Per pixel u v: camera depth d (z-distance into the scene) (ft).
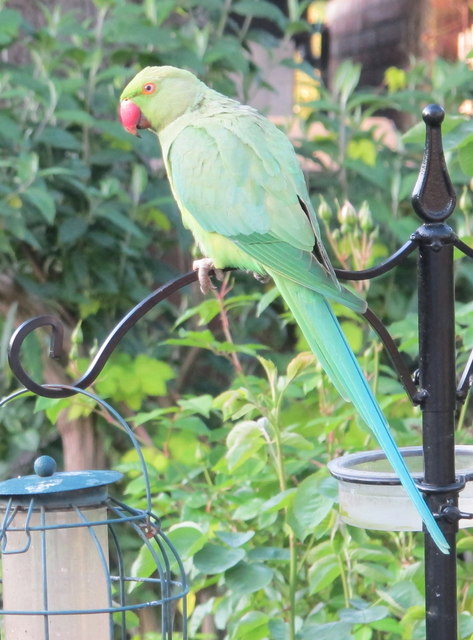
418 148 33.04
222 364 32.32
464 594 21.04
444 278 14.87
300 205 18.84
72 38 34.88
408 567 20.36
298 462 22.26
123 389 28.63
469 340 21.58
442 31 40.29
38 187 27.73
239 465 20.97
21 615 15.67
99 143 31.99
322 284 16.62
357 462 16.46
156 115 21.42
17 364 15.10
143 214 31.14
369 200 30.91
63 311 31.14
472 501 15.38
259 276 20.10
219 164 19.53
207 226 19.57
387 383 24.13
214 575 22.02
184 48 31.65
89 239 30.40
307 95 42.06
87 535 15.87
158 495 25.43
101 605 16.11
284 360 31.07
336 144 32.71
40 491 14.66
